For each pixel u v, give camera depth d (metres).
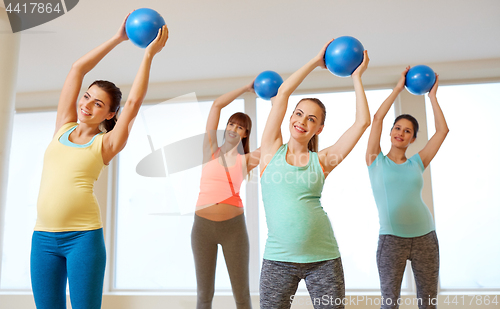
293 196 1.57
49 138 3.53
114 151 1.60
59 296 1.51
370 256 2.96
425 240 2.15
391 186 2.24
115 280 3.20
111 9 2.22
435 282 2.13
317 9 2.28
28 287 3.30
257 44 2.67
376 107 3.19
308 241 1.51
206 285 2.08
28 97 3.32
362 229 2.98
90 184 1.57
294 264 1.51
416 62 2.92
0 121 2.27
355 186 3.04
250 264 3.03
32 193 3.45
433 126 3.12
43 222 1.52
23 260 3.34
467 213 3.01
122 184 3.27
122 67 2.93
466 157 3.07
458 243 2.99
